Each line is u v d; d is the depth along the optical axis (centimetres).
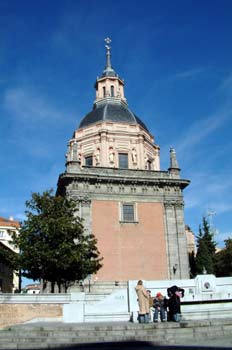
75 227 3484
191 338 1611
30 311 2662
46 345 1548
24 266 3294
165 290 2544
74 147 4550
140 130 5253
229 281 2669
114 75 5953
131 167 5000
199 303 2556
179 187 4662
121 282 4116
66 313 2352
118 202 4431
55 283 3709
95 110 5522
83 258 3447
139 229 4388
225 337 1603
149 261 4288
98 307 2417
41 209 3591
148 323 1909
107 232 4281
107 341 1584
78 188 4359
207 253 5284
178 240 4447
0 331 1811
